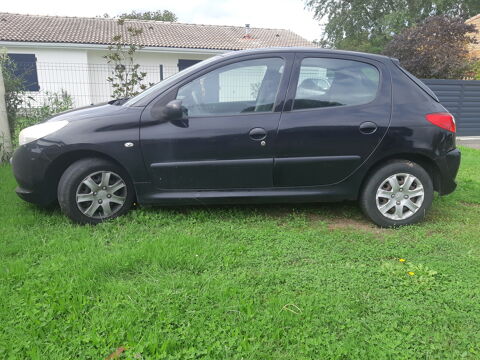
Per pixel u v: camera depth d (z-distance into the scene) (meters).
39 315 2.42
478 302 2.67
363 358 2.16
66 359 2.10
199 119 3.81
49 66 15.84
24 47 18.95
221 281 2.84
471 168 7.29
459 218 4.38
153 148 3.79
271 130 3.80
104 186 3.87
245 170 3.88
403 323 2.46
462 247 3.59
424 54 15.81
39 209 4.26
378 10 28.73
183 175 3.86
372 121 3.87
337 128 3.84
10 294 2.64
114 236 3.62
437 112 3.98
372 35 29.23
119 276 2.92
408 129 3.89
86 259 3.06
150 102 3.85
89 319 2.42
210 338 2.27
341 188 4.02
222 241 3.55
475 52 17.36
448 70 15.62
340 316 2.49
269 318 2.44
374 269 3.11
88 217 3.86
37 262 3.10
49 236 3.58
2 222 3.88
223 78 3.89
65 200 3.78
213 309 2.52
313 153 3.87
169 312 2.46
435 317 2.51
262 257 3.28
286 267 3.13
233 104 3.87
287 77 3.90
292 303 2.60
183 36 23.62
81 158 3.89
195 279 2.86
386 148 3.91
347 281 2.91
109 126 3.75
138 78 10.85
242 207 4.45
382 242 3.69
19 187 4.06
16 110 7.96
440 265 3.20
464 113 13.41
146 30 23.67
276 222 4.07
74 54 19.67
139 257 3.11
